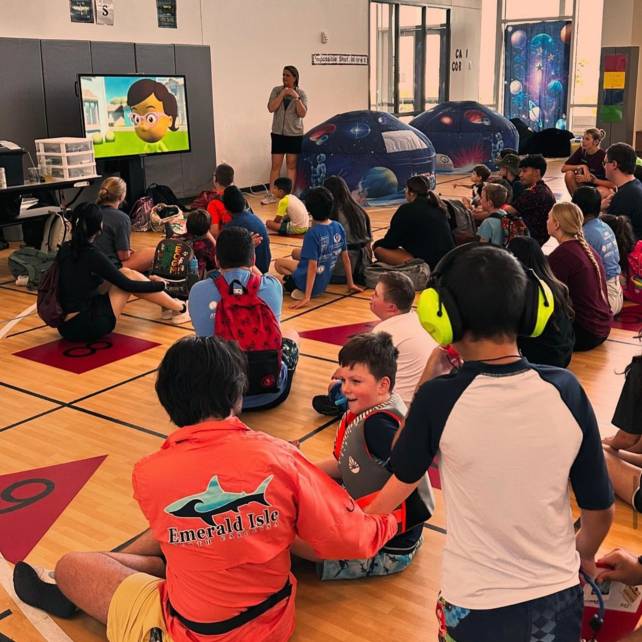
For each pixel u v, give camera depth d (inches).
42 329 217.6
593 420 60.8
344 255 248.7
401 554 103.5
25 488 129.3
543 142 581.0
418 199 255.3
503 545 59.9
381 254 262.4
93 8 373.7
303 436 146.7
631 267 226.5
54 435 149.8
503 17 706.2
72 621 95.7
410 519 97.1
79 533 116.2
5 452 142.6
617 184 249.6
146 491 74.4
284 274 251.6
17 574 99.0
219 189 277.6
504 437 58.5
